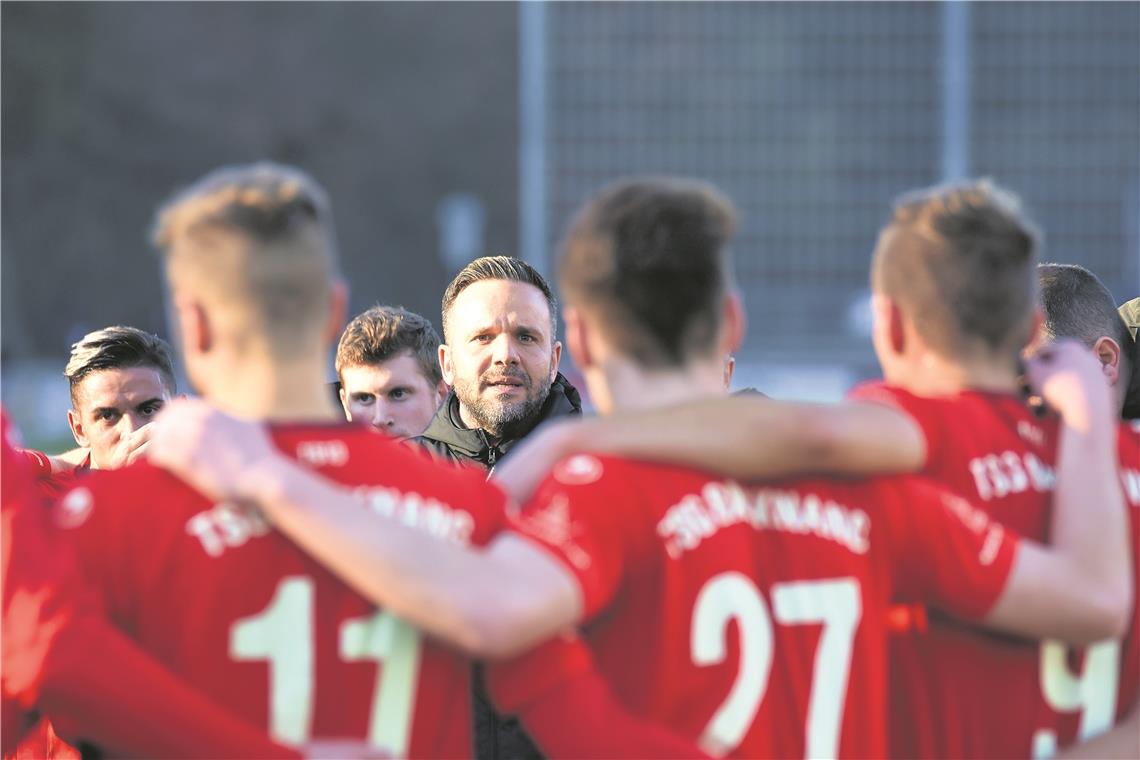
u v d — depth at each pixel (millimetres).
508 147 124500
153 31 116688
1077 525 6348
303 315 6008
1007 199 6949
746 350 78812
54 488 10938
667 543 5812
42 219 106188
